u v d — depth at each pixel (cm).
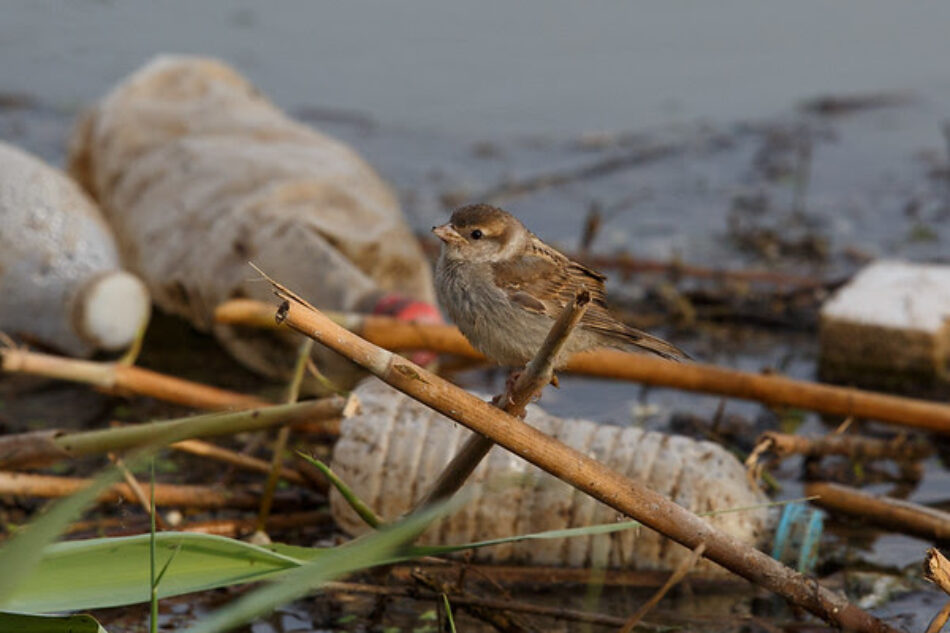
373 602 820
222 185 1178
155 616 601
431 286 1234
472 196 1622
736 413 1145
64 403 1127
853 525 933
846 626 672
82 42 2006
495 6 2245
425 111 1886
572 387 1202
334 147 1270
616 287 1410
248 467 953
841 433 1034
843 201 1648
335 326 569
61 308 1085
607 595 833
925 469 1035
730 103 1953
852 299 1243
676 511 647
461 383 1188
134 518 909
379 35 2109
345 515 866
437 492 650
